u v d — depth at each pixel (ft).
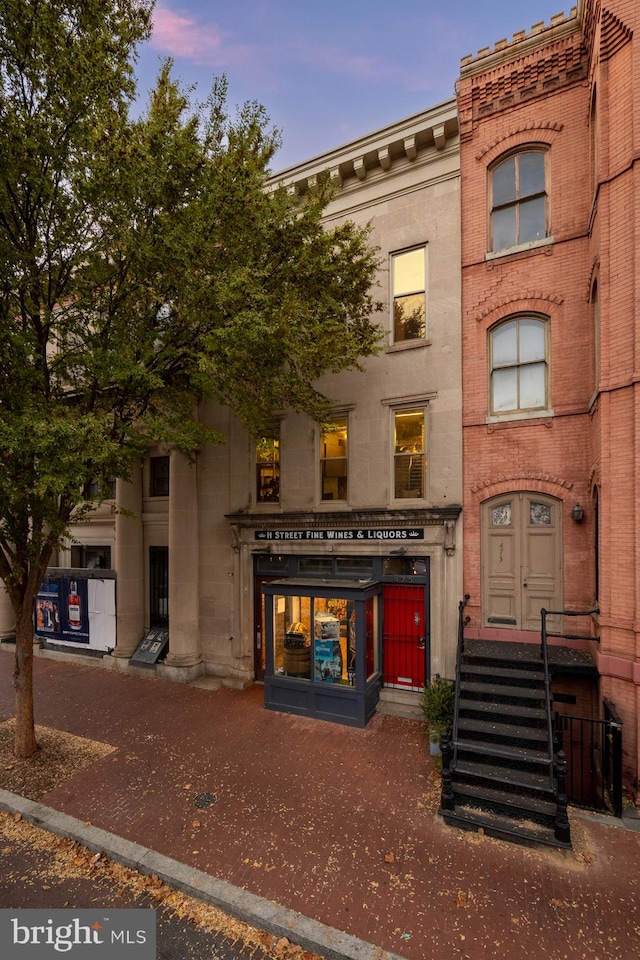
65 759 24.06
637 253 20.38
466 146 29.91
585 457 26.35
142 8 22.26
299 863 16.47
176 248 20.45
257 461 36.63
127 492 40.55
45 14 19.45
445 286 30.32
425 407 30.83
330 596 28.35
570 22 26.53
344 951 12.98
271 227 24.20
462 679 24.53
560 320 27.25
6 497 19.49
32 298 22.63
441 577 29.04
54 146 20.42
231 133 22.86
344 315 28.71
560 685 25.52
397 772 22.54
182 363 25.71
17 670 24.62
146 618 41.88
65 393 25.54
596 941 13.37
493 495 28.48
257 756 24.23
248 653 35.50
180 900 15.24
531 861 16.57
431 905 14.61
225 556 37.01
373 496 31.76
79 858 17.15
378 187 32.55
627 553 20.89
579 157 26.91
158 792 21.06
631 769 20.35
